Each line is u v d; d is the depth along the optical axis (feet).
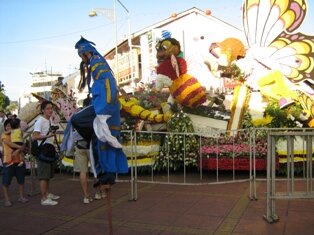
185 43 52.24
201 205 22.27
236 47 39.50
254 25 37.63
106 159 14.83
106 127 14.52
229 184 28.17
